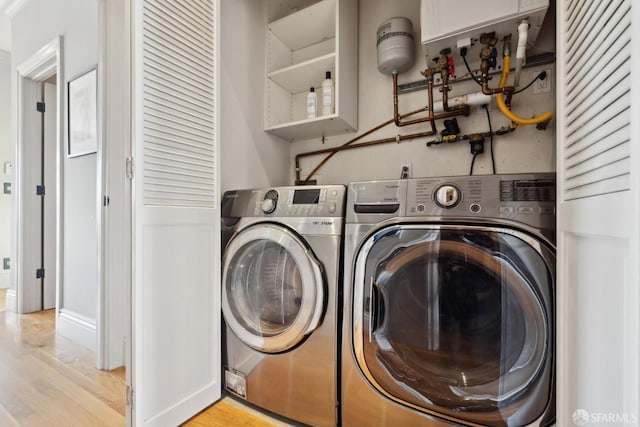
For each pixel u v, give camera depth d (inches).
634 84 20.1
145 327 42.4
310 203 47.3
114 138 70.6
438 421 37.9
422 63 66.2
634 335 19.7
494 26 47.5
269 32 74.4
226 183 64.4
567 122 31.2
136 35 41.6
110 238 69.2
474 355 36.7
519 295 34.3
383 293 40.9
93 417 50.4
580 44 28.8
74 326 82.3
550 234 33.5
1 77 141.6
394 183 41.4
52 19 94.0
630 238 20.2
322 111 72.4
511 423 34.5
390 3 69.7
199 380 49.8
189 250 48.8
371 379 41.3
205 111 52.2
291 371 47.0
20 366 68.4
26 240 107.7
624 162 21.2
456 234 36.8
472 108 61.0
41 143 111.8
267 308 51.3
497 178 36.5
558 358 31.1
